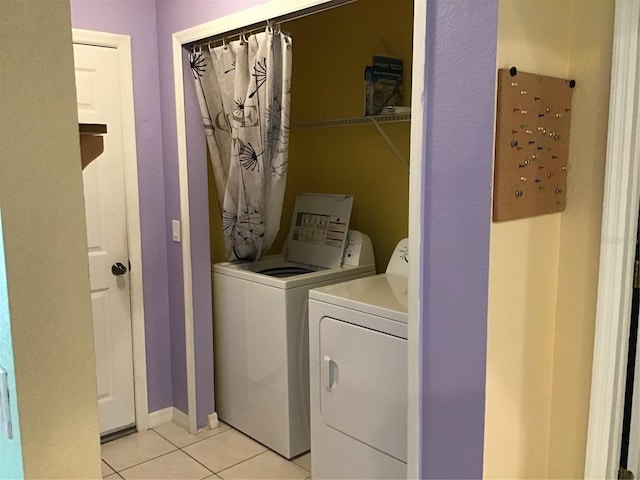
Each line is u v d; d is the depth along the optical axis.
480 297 1.60
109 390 3.05
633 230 1.79
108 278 2.97
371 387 2.28
